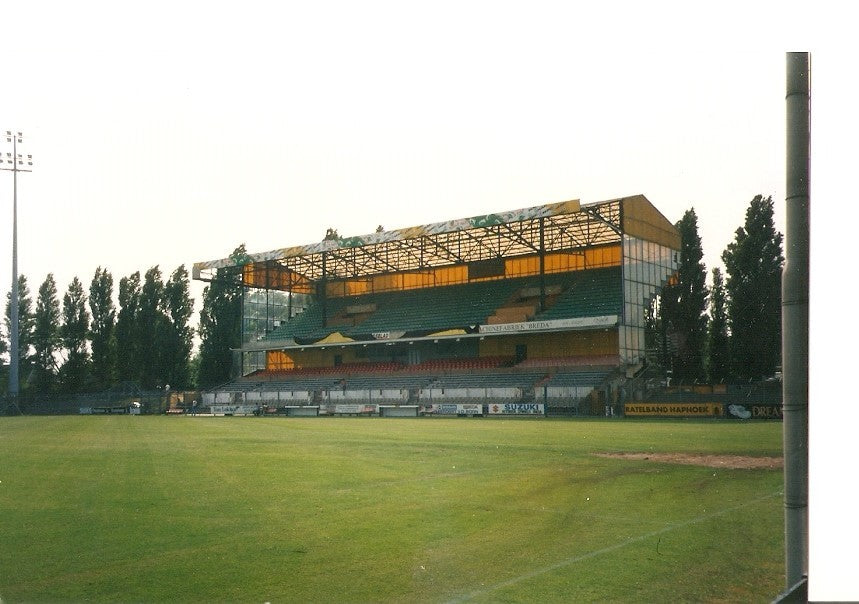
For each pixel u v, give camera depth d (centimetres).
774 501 977
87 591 606
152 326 7394
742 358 4134
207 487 1160
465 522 855
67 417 4984
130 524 862
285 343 6178
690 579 620
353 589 605
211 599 584
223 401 5897
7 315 7138
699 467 1365
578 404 4144
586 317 4597
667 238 4847
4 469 1462
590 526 826
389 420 3878
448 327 5225
